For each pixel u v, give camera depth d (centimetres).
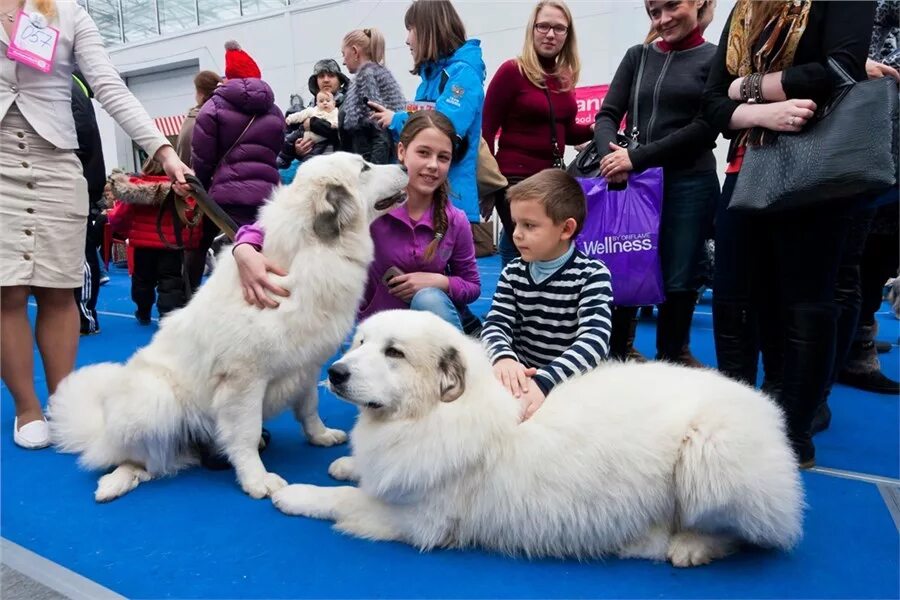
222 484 241
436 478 179
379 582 173
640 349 460
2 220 262
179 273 553
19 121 263
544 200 223
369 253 249
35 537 200
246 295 226
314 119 545
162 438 233
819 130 207
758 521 171
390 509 193
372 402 182
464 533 189
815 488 230
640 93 339
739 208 229
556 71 390
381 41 521
